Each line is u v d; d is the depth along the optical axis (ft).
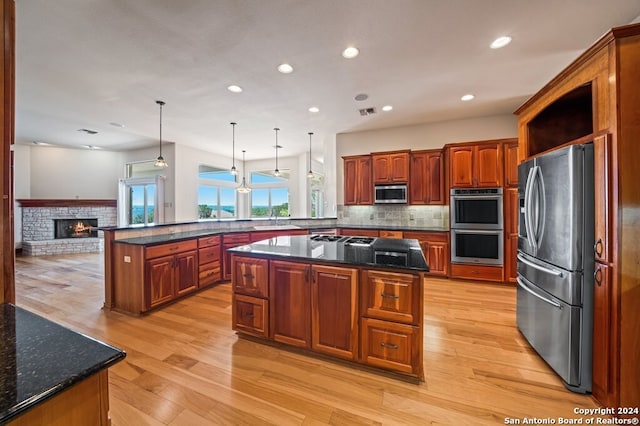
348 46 8.05
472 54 8.53
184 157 21.47
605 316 5.19
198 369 6.40
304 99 12.05
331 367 6.49
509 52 8.43
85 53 8.30
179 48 8.07
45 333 2.61
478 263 13.33
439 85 10.72
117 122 15.39
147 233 11.70
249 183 28.17
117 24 6.98
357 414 5.05
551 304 6.24
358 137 17.61
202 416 4.98
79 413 2.11
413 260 6.50
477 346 7.46
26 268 16.56
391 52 8.38
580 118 7.80
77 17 6.70
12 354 2.22
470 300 10.96
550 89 6.96
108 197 24.03
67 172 22.88
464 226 13.53
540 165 6.83
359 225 17.16
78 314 9.66
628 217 4.90
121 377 6.09
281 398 5.46
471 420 4.93
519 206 8.22
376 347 6.22
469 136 15.08
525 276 7.73
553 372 6.30
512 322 8.95
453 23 7.05
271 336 7.33
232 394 5.56
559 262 6.02
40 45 7.86
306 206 25.02
